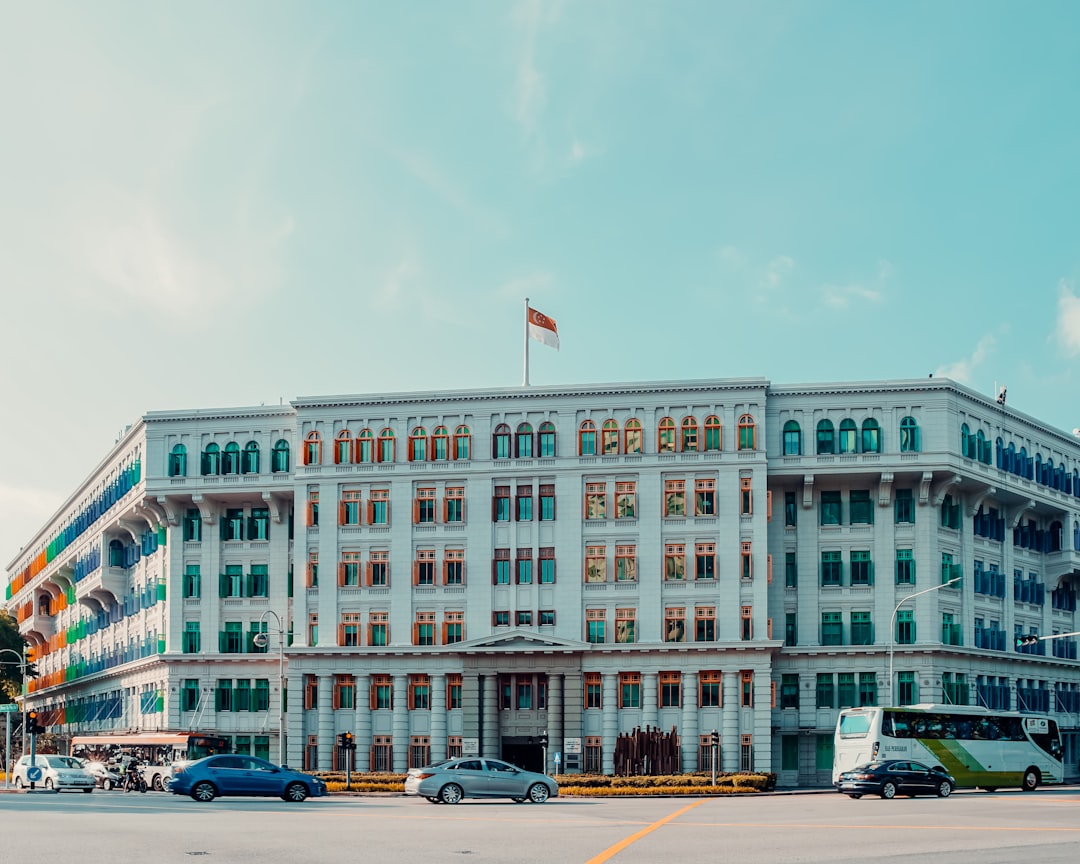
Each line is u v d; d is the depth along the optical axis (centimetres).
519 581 8825
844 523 8944
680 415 8831
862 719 6881
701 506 8731
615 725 8569
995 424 9250
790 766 8719
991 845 3253
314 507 9131
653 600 8669
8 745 9831
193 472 9400
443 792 5600
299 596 9044
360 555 9019
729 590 8612
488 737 8644
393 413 9106
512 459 8931
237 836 3441
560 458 8881
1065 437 10012
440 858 2886
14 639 13088
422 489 9019
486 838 3466
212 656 9275
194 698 9325
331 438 9156
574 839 3444
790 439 8869
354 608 8969
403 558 8950
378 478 9056
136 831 3572
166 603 9544
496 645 8681
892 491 8894
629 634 8662
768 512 8838
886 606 8788
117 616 10994
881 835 3606
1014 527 9662
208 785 5609
